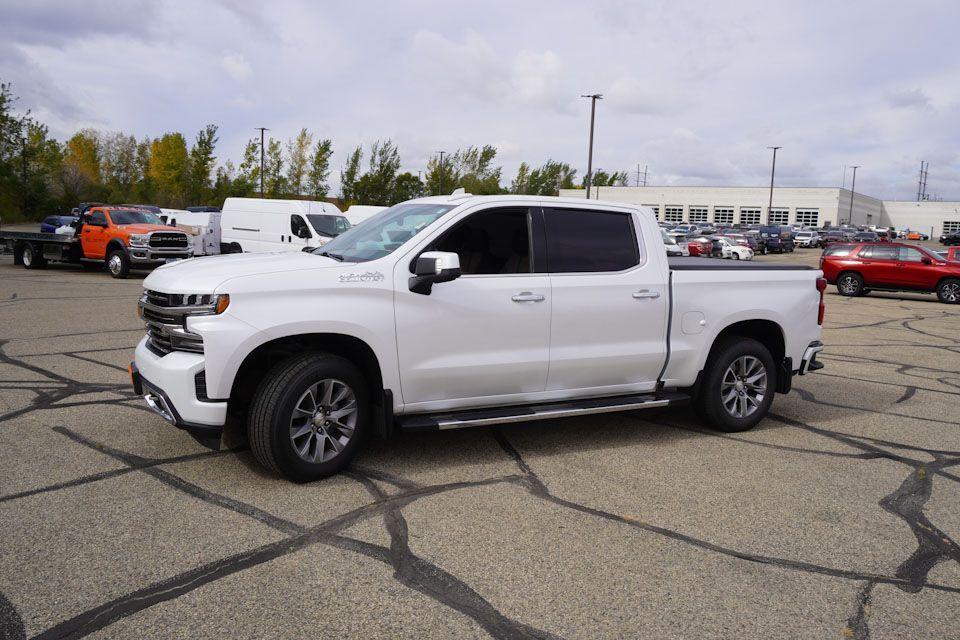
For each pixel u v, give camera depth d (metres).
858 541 3.73
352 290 4.24
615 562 3.40
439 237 4.57
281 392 4.07
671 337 5.36
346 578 3.15
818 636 2.83
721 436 5.63
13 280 16.84
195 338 4.02
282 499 4.02
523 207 4.89
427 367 4.49
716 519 3.96
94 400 5.99
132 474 4.32
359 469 4.57
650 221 5.39
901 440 5.64
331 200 55.88
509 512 3.95
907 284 19.52
